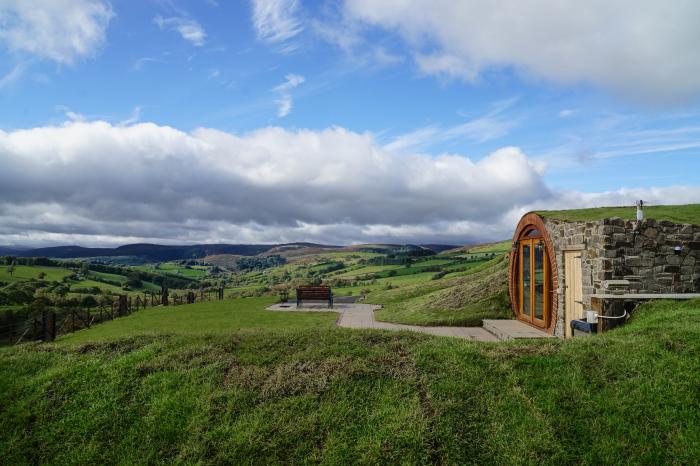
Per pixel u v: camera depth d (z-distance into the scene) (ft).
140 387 20.26
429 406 17.90
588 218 38.24
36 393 20.20
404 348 22.81
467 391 18.61
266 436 16.85
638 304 28.58
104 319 57.98
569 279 35.37
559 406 17.31
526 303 44.50
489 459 15.49
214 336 25.82
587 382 18.35
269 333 26.21
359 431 16.94
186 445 16.69
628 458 14.76
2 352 24.73
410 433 16.35
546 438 15.85
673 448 14.90
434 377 19.69
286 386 19.42
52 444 17.47
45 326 41.91
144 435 17.40
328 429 17.08
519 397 17.97
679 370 18.17
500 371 19.74
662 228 31.04
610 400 17.11
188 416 18.04
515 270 47.16
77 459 16.60
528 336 36.68
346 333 25.49
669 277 30.83
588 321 28.86
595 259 31.35
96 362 22.66
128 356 23.20
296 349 23.17
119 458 16.55
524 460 15.11
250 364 21.66
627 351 20.11
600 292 30.53
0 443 17.43
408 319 49.73
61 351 24.58
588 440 15.74
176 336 26.27
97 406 19.11
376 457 15.61
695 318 24.04
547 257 39.42
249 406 18.53
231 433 17.03
